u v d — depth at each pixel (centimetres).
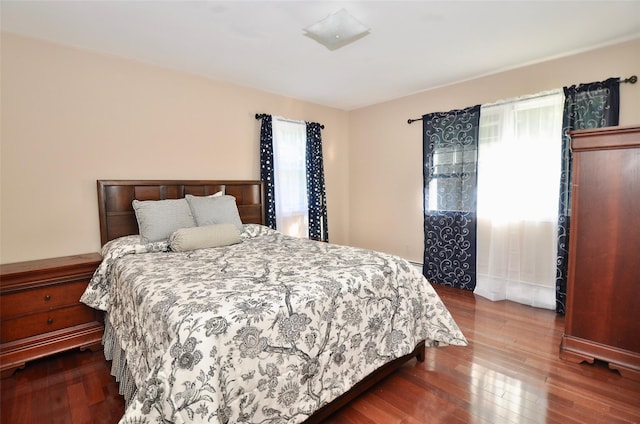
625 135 185
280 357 134
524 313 287
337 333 156
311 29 227
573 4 201
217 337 119
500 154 316
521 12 210
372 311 175
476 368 201
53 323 219
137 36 238
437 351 222
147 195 286
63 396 179
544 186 294
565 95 274
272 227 372
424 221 384
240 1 194
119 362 182
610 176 191
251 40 246
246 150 362
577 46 263
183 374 112
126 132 280
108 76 269
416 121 392
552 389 179
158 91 297
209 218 278
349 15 210
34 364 213
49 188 246
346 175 479
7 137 229
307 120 421
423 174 383
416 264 407
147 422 109
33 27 222
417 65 302
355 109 464
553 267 294
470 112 337
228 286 154
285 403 135
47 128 244
